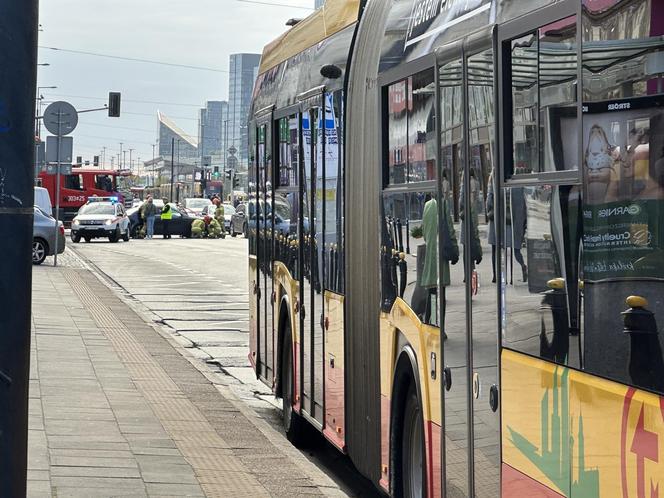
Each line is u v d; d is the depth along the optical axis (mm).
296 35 12492
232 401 14516
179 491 9328
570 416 5203
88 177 89375
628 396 4656
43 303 26000
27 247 5312
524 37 5840
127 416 12719
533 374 5664
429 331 7488
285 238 12648
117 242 67625
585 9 5070
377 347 8820
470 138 6668
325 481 10891
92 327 21750
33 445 10852
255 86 15336
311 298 11188
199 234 77750
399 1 8344
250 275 15430
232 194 129125
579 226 5133
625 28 4703
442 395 7215
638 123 4602
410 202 7918
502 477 6117
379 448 8781
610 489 4797
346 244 9719
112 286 34469
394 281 8328
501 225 6141
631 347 4641
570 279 5223
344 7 10219
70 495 8945
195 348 21094
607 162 4859
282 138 12906
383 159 8617
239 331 23734
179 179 198875
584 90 5078
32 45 5297
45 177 88188
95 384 14891
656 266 4469
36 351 17812
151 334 21406
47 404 13188
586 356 5051
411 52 7898
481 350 6469
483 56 6426
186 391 14930
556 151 5406
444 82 7168
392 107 8430
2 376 5273
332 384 10305
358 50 9422
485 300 6391
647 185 4539
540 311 5574
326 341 10547
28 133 5285
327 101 10492
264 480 10109
